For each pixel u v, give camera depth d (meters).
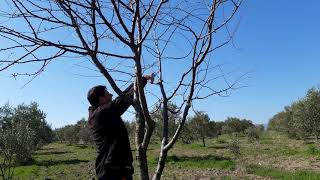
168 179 22.17
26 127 33.66
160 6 4.06
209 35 4.43
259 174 22.59
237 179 21.17
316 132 45.72
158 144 51.59
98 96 4.76
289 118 62.09
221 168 26.23
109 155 4.46
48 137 46.91
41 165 32.69
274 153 35.19
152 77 4.51
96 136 4.59
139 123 4.18
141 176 4.03
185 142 51.22
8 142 23.78
